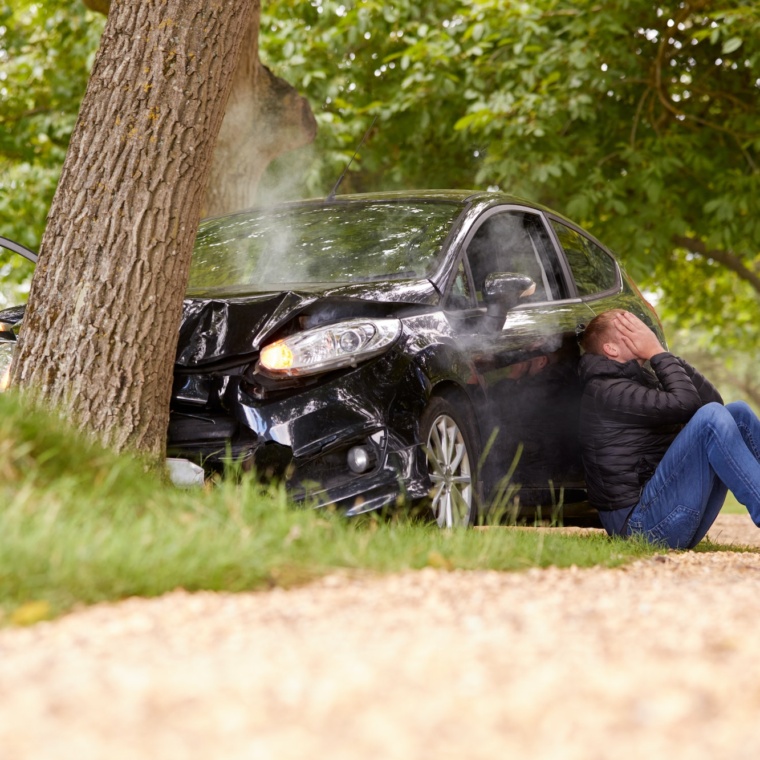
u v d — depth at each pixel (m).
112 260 8.40
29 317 8.51
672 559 8.57
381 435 8.30
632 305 11.95
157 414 8.40
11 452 6.89
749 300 35.00
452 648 4.24
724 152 22.66
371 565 6.37
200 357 8.51
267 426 8.22
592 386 10.38
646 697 3.41
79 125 8.63
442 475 8.73
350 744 2.92
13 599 5.01
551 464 10.34
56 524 5.89
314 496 8.11
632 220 21.95
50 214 8.62
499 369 9.59
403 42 23.73
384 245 9.97
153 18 8.61
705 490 9.92
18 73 26.19
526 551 7.36
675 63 23.28
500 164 21.38
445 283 9.42
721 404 9.93
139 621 4.82
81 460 7.27
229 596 5.53
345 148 23.41
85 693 3.51
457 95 22.52
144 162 8.48
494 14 21.73
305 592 5.71
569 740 2.97
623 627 4.77
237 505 6.87
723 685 3.56
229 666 3.94
